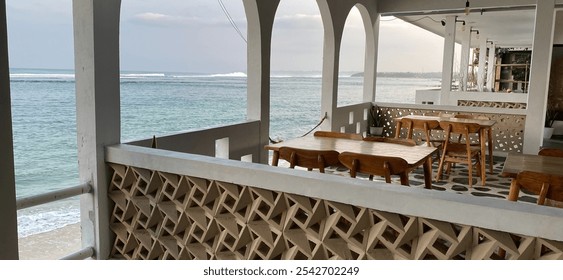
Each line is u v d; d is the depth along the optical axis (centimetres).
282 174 206
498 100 899
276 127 3102
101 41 271
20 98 2230
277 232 216
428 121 566
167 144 354
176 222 258
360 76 3909
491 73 1595
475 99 916
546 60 655
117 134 288
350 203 189
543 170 286
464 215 161
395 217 181
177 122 2936
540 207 156
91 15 265
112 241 290
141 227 281
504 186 527
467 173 588
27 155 1695
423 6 783
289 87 3438
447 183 538
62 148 1798
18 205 232
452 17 916
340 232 196
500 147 717
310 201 207
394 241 188
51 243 465
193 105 3159
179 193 253
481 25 1116
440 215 167
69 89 2316
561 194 247
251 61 486
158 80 3047
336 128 690
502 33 1307
